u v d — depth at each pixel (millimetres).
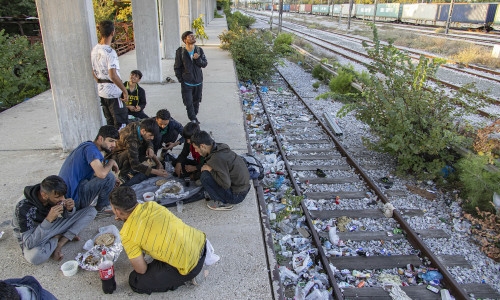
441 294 4035
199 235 3225
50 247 3441
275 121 9758
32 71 10984
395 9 46625
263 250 3822
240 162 4379
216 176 4242
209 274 3463
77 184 3752
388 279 4262
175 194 4543
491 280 4352
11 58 10688
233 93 10297
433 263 4488
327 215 5512
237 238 3996
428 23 40969
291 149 7887
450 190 6402
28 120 7512
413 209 5766
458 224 5402
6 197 4578
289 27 44531
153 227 2908
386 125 7145
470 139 6504
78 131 5875
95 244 3658
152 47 11039
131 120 6379
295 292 3951
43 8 5203
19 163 5527
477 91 6883
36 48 11789
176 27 15320
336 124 9328
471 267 4535
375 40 7637
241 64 14367
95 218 4176
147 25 10812
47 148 6090
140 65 11188
